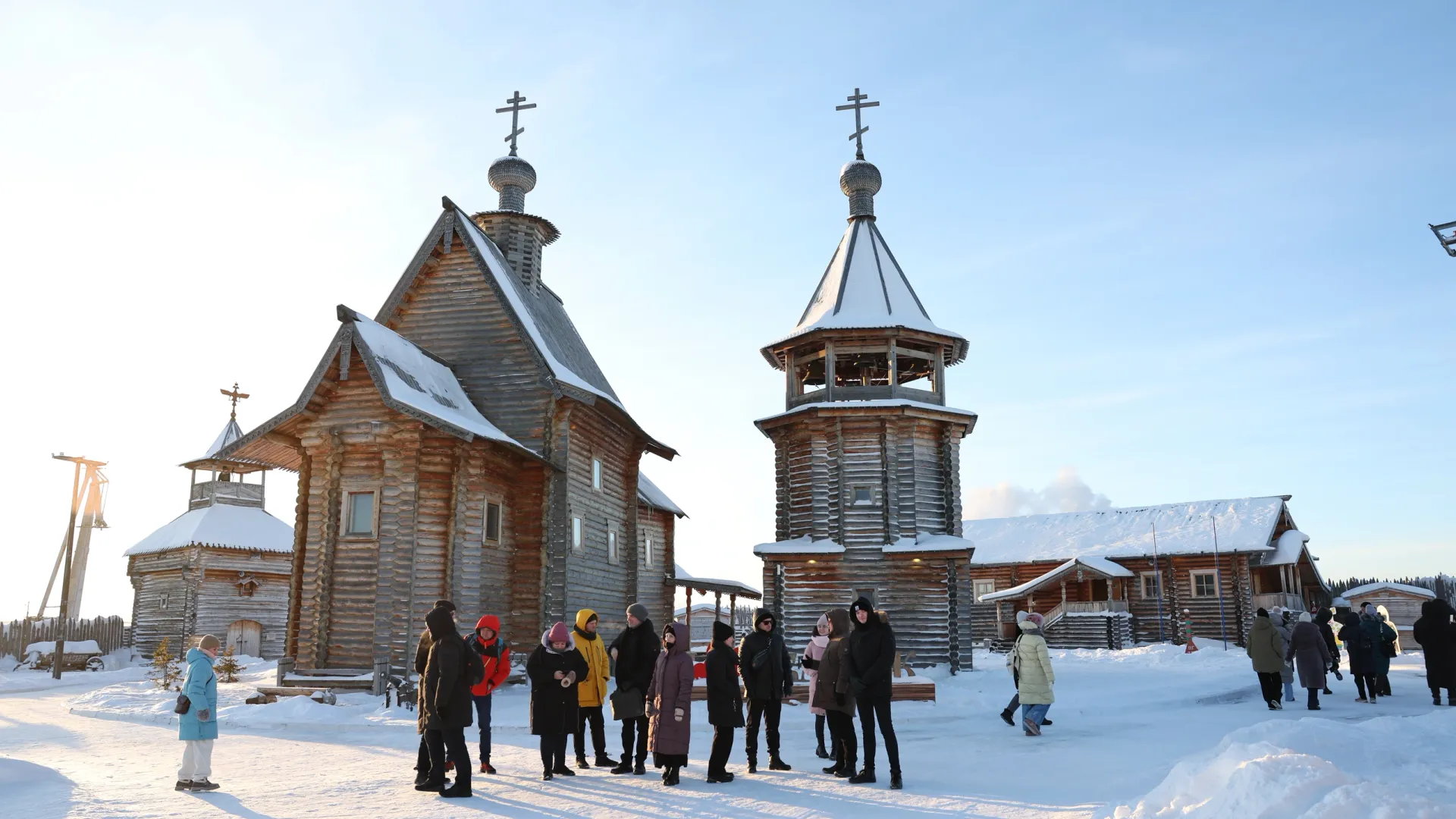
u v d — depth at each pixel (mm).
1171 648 38594
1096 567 46812
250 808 8867
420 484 22016
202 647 10281
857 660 9867
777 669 11062
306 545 22188
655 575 33875
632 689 10914
